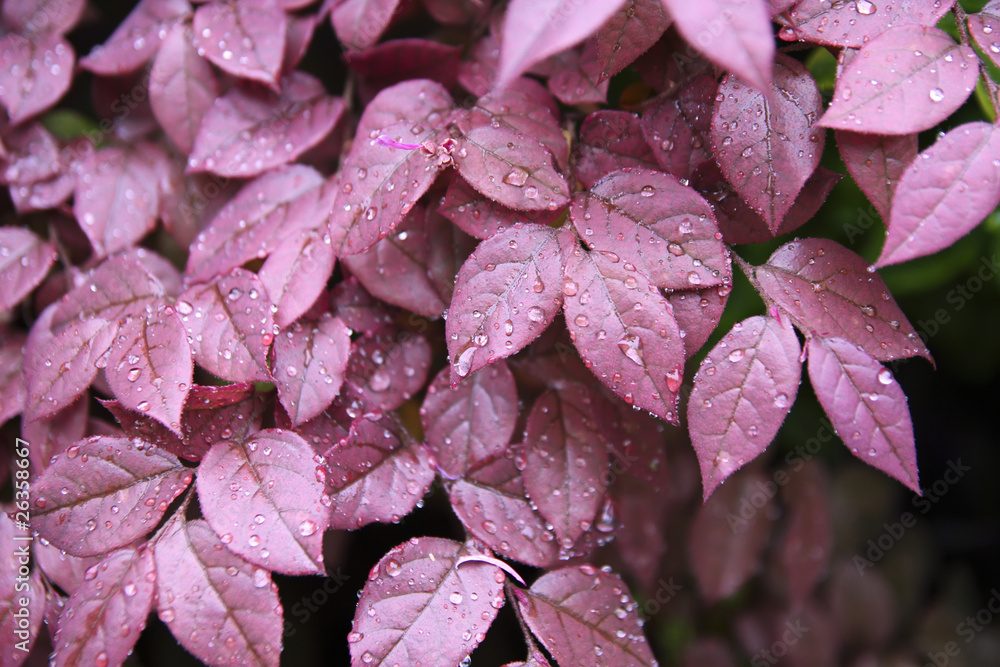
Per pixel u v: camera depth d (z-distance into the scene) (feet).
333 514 1.44
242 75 1.52
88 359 1.48
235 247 1.52
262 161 1.54
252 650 1.39
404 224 1.51
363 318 1.53
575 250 1.41
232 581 1.40
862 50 1.39
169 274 1.58
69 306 1.52
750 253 1.82
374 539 1.80
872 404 1.40
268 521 1.40
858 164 1.41
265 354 1.44
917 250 1.36
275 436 1.43
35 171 1.61
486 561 1.46
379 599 1.42
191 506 1.52
